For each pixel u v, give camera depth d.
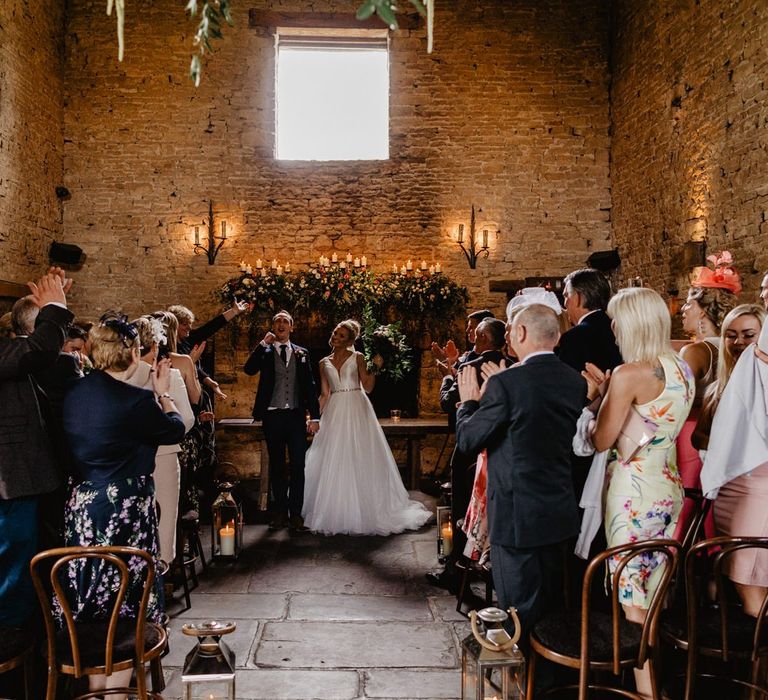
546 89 8.01
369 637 3.62
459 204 7.98
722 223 5.57
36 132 7.07
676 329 6.36
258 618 3.85
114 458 2.64
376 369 7.39
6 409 2.86
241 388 7.82
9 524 2.84
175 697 2.99
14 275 6.61
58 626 2.73
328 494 5.56
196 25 7.86
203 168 7.89
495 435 2.63
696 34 5.95
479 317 4.49
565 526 2.60
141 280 7.86
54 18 7.46
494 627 2.19
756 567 2.66
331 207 7.98
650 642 2.35
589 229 8.01
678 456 3.61
